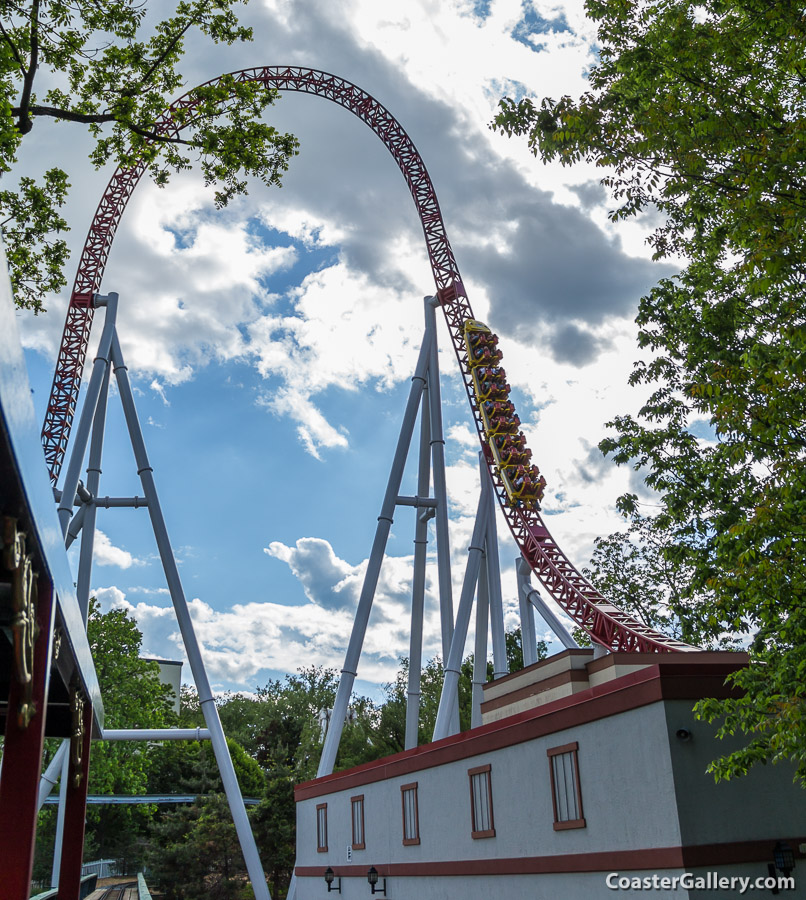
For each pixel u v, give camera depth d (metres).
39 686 8.14
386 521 41.00
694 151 15.76
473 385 42.44
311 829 34.50
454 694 38.16
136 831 71.38
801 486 14.57
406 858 25.97
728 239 17.58
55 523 8.36
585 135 16.41
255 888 38.03
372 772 28.97
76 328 44.47
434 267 46.44
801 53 15.53
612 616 32.00
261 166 23.08
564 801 19.05
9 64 19.50
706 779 16.19
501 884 20.97
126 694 58.75
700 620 18.31
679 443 19.88
